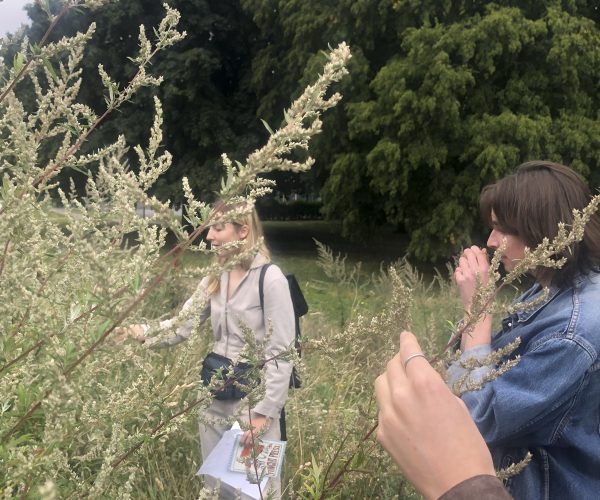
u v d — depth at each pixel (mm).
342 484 1558
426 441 686
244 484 1802
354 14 12742
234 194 922
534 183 1553
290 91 15039
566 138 11672
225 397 2248
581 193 1546
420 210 13242
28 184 1141
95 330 1073
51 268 1244
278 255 16781
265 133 17156
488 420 1445
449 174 12531
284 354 1460
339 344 1441
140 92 15594
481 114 12234
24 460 996
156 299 2541
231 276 2391
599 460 1396
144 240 1009
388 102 12141
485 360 1270
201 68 16156
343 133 13422
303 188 19156
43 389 1000
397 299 1399
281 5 14398
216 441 2367
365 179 14062
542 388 1362
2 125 1223
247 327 1399
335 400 2514
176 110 16344
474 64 12234
